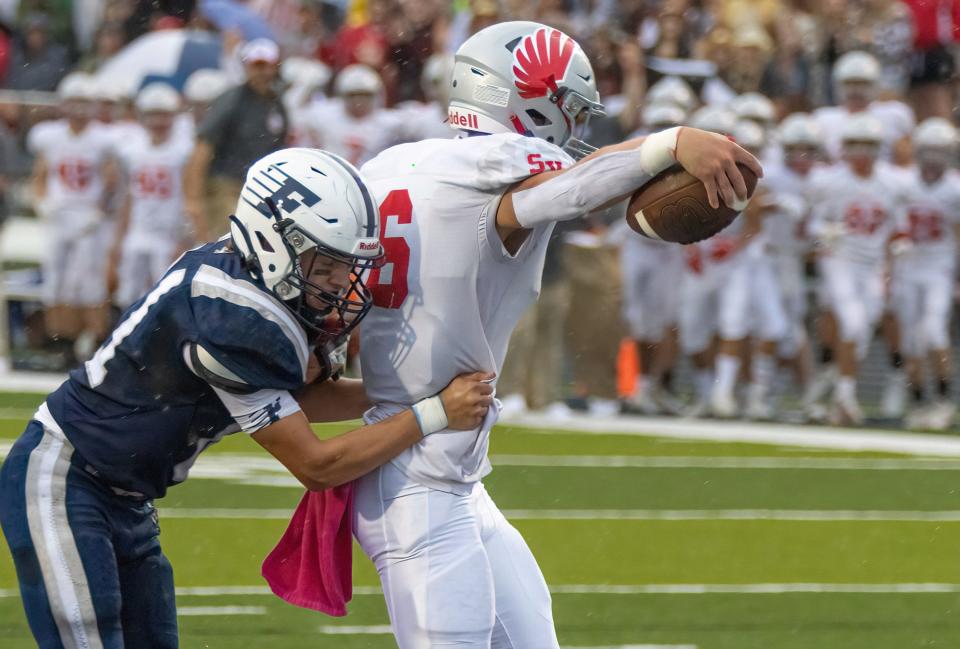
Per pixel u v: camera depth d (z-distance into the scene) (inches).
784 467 1171.9
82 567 441.4
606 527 941.2
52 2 1823.3
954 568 847.1
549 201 419.8
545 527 938.1
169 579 475.8
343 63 1601.9
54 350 1595.7
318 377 461.1
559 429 1327.5
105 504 451.8
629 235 1393.9
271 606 726.5
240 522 921.5
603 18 1638.8
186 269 435.8
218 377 425.7
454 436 445.7
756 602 758.5
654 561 850.8
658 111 1350.9
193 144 1368.1
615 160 413.1
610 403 1411.2
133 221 1469.0
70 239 1486.2
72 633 441.4
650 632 696.4
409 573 446.0
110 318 1512.1
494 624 460.8
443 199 438.6
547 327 1374.3
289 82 1454.2
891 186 1370.6
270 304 426.3
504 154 429.7
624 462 1176.2
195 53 1630.2
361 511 453.7
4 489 450.9
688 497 1043.9
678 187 413.7
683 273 1402.6
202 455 1168.8
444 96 1409.9
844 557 869.8
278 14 1724.9
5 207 1530.5
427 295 442.0
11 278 1529.3
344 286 438.9
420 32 1576.0
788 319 1411.2
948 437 1337.4
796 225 1385.3
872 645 680.4
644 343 1424.7
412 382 448.1
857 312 1373.0
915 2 1551.4
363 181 434.3
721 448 1253.7
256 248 426.6
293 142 1417.3
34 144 1499.8
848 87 1401.3
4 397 1355.8
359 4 1688.0
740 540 911.7
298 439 433.1
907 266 1385.3
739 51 1485.0
